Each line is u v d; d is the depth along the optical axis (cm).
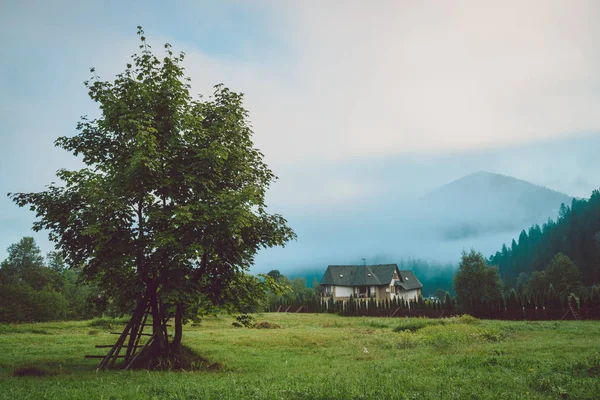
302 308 7488
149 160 1436
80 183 1568
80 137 1673
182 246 1453
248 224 1521
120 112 1550
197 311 1772
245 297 1745
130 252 1490
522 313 5047
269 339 2759
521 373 1152
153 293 1647
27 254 9050
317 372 1410
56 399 909
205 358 1809
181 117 1623
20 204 1562
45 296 6725
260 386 1041
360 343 2438
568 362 1254
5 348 2316
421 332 2905
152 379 1238
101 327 3903
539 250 16362
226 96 1836
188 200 1565
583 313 4706
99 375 1359
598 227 13212
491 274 6800
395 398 893
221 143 1675
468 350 1775
